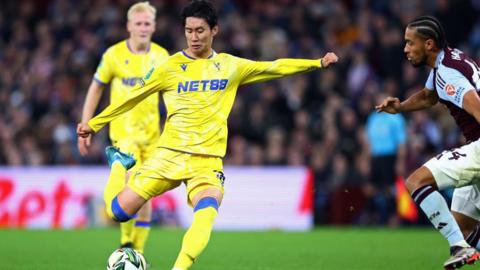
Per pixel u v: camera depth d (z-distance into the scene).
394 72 60.06
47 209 51.88
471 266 29.22
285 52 63.09
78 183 51.84
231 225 51.72
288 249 37.22
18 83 67.62
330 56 24.36
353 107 57.47
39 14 77.25
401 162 50.19
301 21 66.00
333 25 66.06
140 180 23.94
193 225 22.70
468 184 24.48
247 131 58.81
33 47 70.50
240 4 75.38
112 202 24.11
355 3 72.12
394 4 65.38
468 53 61.81
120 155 25.16
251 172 52.00
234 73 24.25
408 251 36.06
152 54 31.73
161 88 24.31
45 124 61.81
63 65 66.19
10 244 39.06
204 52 24.19
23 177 52.38
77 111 62.56
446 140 53.91
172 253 35.25
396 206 51.66
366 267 30.06
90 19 70.25
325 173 53.50
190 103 23.97
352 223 52.94
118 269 23.94
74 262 31.56
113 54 31.53
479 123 23.45
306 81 60.72
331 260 32.50
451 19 63.28
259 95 60.69
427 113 54.59
